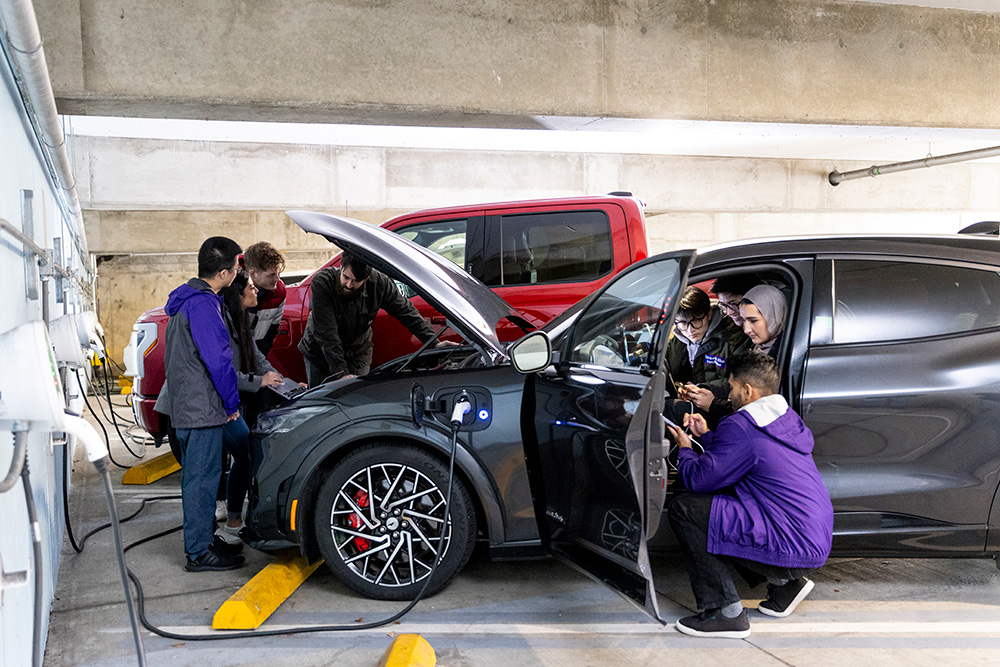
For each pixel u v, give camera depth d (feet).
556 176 40.55
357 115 17.76
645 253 19.48
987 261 11.09
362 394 11.48
